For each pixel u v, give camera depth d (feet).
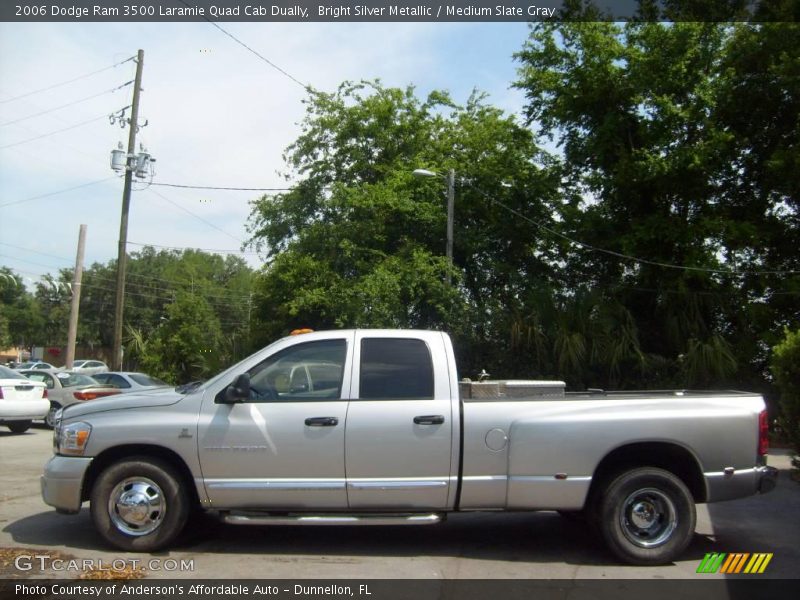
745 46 61.41
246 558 19.72
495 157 77.71
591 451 19.61
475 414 19.75
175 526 19.72
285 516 19.61
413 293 67.62
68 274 218.59
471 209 78.38
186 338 90.33
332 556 20.08
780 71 57.21
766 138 64.64
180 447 19.61
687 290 62.54
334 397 19.94
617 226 69.67
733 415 20.21
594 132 68.28
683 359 58.18
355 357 20.36
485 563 19.69
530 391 22.12
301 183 79.87
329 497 19.42
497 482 19.54
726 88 62.69
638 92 63.36
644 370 59.06
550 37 69.56
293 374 20.43
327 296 69.92
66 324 214.48
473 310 67.10
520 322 63.00
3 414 48.37
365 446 19.44
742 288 64.80
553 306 63.00
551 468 19.56
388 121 78.64
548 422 19.67
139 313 211.61
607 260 71.97
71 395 55.47
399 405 19.72
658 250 65.57
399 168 76.59
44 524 23.17
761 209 66.18
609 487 19.74
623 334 59.82
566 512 23.85
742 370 60.18
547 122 73.20
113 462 20.12
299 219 79.82
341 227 73.77
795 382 31.83
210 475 19.57
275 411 19.75
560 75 68.49
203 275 216.33
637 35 65.36
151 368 89.76
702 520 25.31
